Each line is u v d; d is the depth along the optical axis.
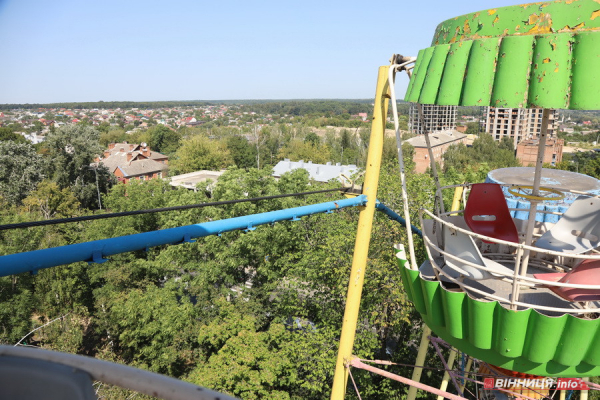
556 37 4.65
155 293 28.28
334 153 116.12
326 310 22.45
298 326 23.27
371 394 22.80
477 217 7.63
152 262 32.97
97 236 39.38
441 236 7.30
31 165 64.94
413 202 24.58
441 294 6.01
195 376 21.97
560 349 5.29
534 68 4.73
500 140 94.00
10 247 31.08
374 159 6.96
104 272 32.78
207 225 5.96
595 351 5.23
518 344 5.40
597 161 75.81
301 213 6.80
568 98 4.56
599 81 4.41
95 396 1.20
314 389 19.70
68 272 30.78
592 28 4.55
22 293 28.42
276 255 30.22
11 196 60.47
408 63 6.43
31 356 1.29
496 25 5.12
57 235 34.59
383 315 20.91
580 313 5.45
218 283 34.53
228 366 20.16
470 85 5.09
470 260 5.75
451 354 9.69
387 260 22.22
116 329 29.89
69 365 1.24
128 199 44.12
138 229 42.75
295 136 148.25
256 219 6.43
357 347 19.78
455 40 5.52
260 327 30.36
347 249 23.08
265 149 118.44
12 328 29.00
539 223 7.93
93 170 70.56
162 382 1.17
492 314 5.49
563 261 6.93
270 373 19.70
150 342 28.81
